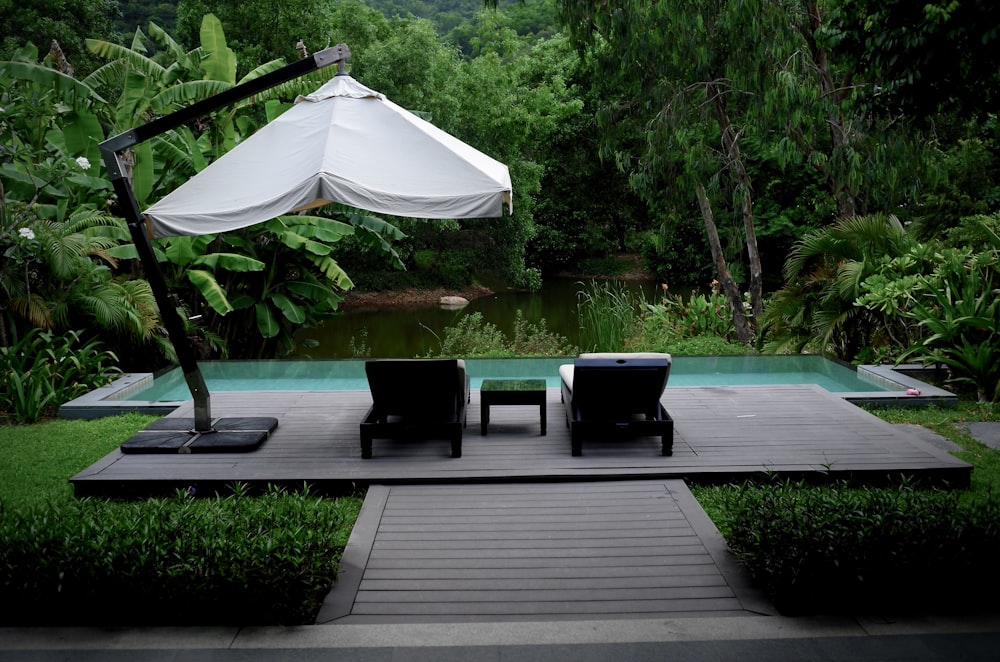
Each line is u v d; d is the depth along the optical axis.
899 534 3.56
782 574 3.52
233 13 18.89
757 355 9.59
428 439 6.06
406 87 18.97
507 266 22.78
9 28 21.97
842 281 8.74
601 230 32.00
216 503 4.34
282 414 6.79
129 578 3.45
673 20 10.88
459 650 3.29
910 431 6.53
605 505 4.82
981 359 7.32
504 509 4.78
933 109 5.27
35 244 8.15
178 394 8.32
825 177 13.03
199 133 12.75
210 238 11.15
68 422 7.17
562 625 3.46
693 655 3.22
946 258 8.23
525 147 24.56
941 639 3.30
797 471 5.19
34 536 3.65
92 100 9.84
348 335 19.83
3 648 3.32
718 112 12.38
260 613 3.51
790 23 10.85
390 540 4.38
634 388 5.61
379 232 13.36
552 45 26.47
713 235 13.22
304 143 5.54
